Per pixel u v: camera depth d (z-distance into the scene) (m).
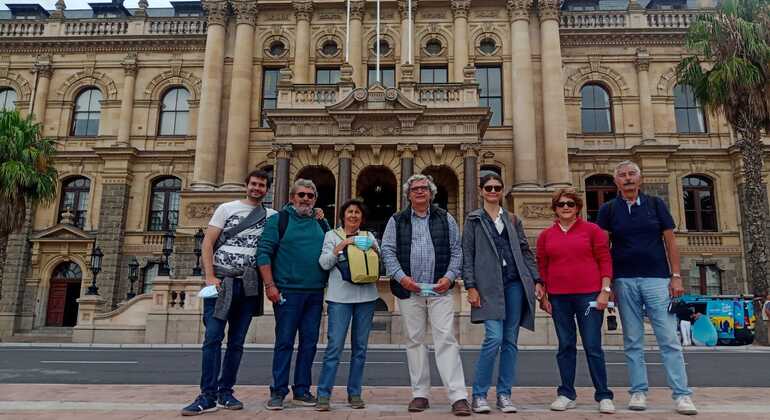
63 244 31.41
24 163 24.88
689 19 32.53
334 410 6.10
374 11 31.66
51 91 33.84
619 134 31.72
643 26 32.72
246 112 30.06
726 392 7.53
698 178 31.52
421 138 24.80
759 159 21.48
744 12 21.83
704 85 22.47
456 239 6.61
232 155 29.36
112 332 21.86
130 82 33.34
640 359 6.41
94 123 33.84
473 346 19.67
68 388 7.58
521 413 5.98
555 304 6.62
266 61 31.30
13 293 30.66
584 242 6.61
